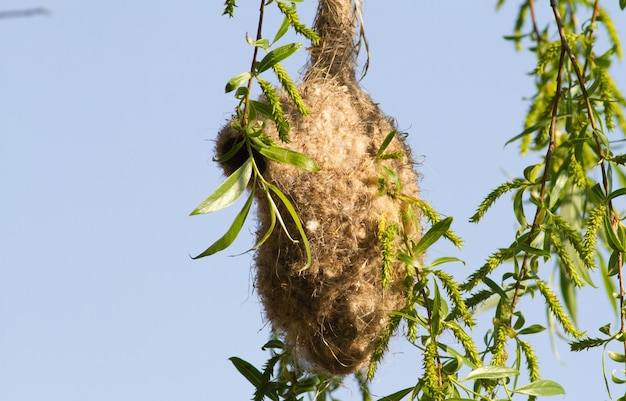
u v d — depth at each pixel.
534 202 11.09
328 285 11.76
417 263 10.84
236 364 11.99
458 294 10.74
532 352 10.74
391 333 10.88
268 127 12.02
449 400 10.07
